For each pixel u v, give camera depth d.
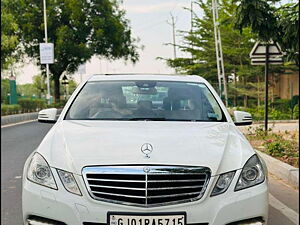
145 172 3.37
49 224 3.45
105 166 3.41
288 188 6.68
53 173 3.53
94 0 36.72
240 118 5.20
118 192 3.36
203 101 5.04
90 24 36.41
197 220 3.33
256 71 24.62
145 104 4.95
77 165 3.46
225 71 28.58
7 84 35.22
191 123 4.49
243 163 3.60
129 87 5.24
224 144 3.80
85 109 4.87
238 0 8.76
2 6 27.47
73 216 3.35
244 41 25.30
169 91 5.18
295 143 10.08
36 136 14.62
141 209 3.30
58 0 36.00
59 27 35.94
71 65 37.81
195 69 30.30
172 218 3.30
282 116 18.78
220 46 25.50
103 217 3.31
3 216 5.33
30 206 3.52
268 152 9.14
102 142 3.74
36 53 37.19
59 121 4.66
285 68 24.23
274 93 28.77
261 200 3.51
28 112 27.75
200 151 3.61
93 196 3.36
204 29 30.00
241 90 25.03
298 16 8.41
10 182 7.23
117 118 4.70
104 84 5.34
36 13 36.22
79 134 3.99
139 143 3.68
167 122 4.50
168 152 3.54
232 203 3.41
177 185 3.39
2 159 9.61
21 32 36.28
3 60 25.62
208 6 29.92
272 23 8.84
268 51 11.77
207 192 3.39
